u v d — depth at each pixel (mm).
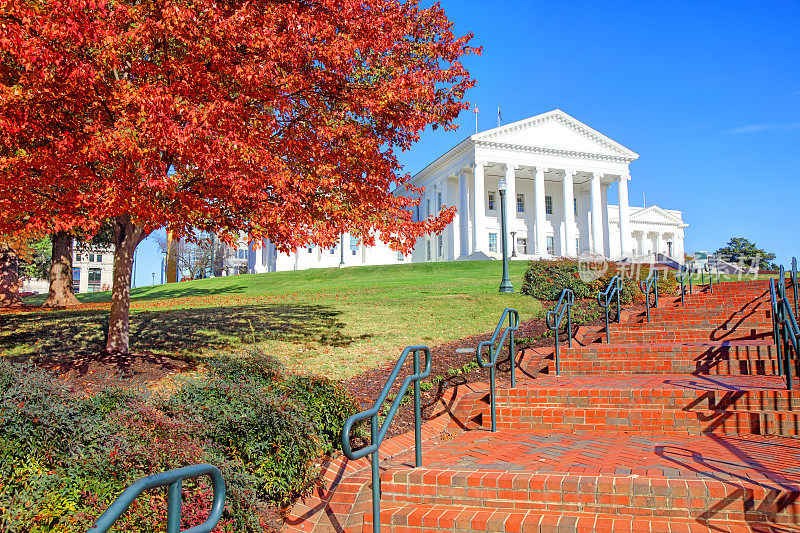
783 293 6641
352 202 9352
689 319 10898
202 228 8836
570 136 55469
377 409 4020
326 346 10273
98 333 11594
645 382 7055
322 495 4863
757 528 3586
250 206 8578
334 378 8180
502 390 6805
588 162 56062
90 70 6840
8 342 10867
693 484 3832
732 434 5770
